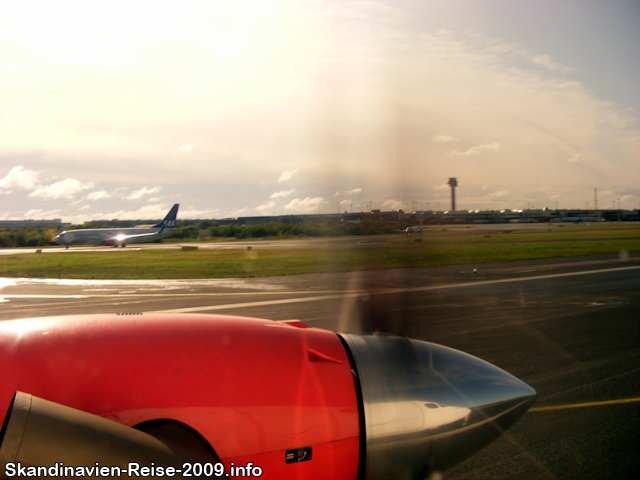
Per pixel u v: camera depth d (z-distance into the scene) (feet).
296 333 9.50
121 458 5.94
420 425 8.67
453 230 297.12
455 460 9.24
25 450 5.56
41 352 7.50
